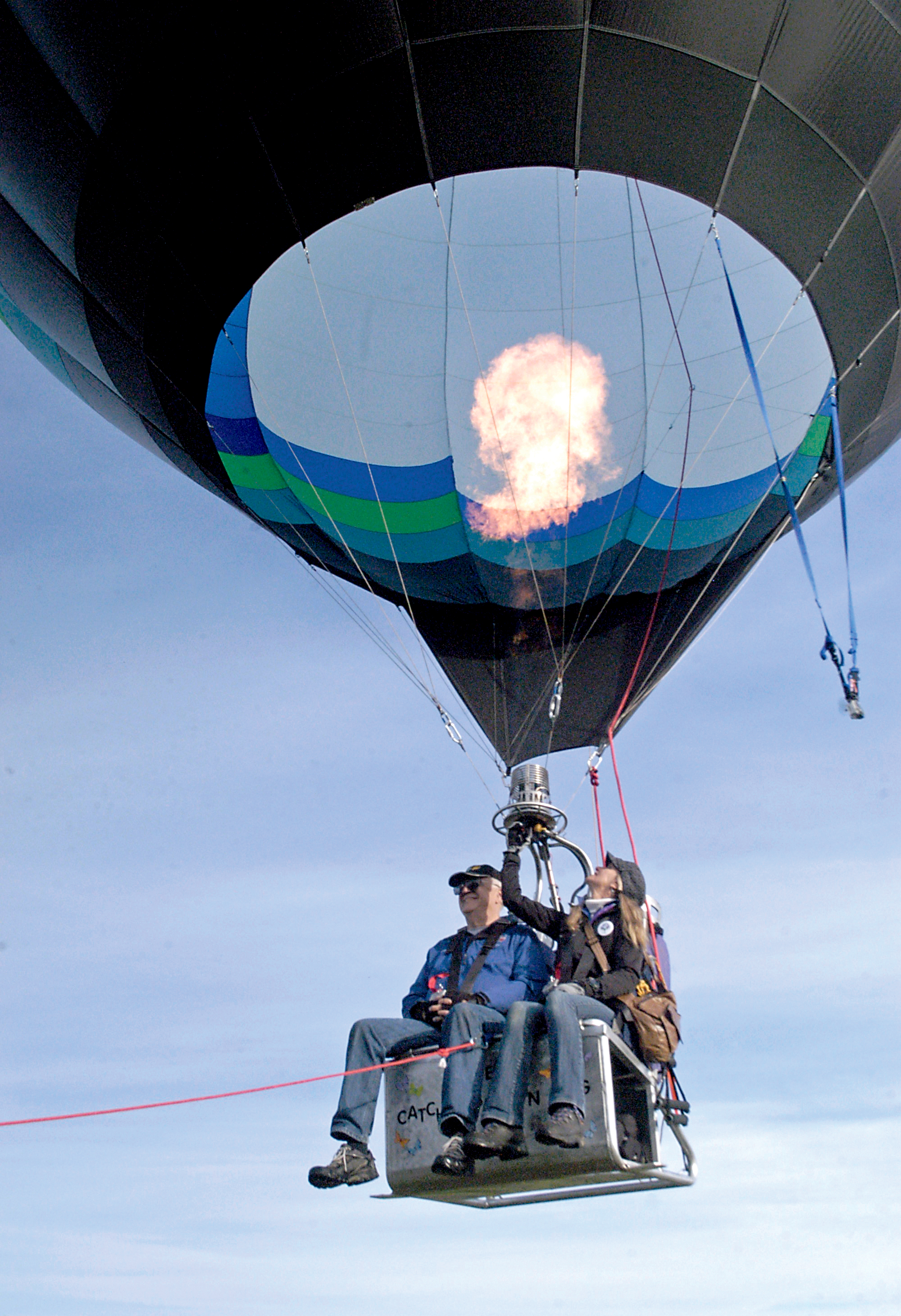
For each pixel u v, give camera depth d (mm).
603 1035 4383
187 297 7270
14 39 6590
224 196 6758
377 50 6133
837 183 6496
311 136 6457
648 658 9180
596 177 7387
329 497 8875
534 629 9336
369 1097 4609
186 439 8555
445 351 8273
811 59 6043
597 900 4902
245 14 6160
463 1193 4949
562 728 9016
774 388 8117
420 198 7617
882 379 7598
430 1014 4711
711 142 6352
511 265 7969
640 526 8969
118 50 6422
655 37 5996
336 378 8281
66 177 7047
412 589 9406
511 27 6016
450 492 8773
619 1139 4648
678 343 8156
